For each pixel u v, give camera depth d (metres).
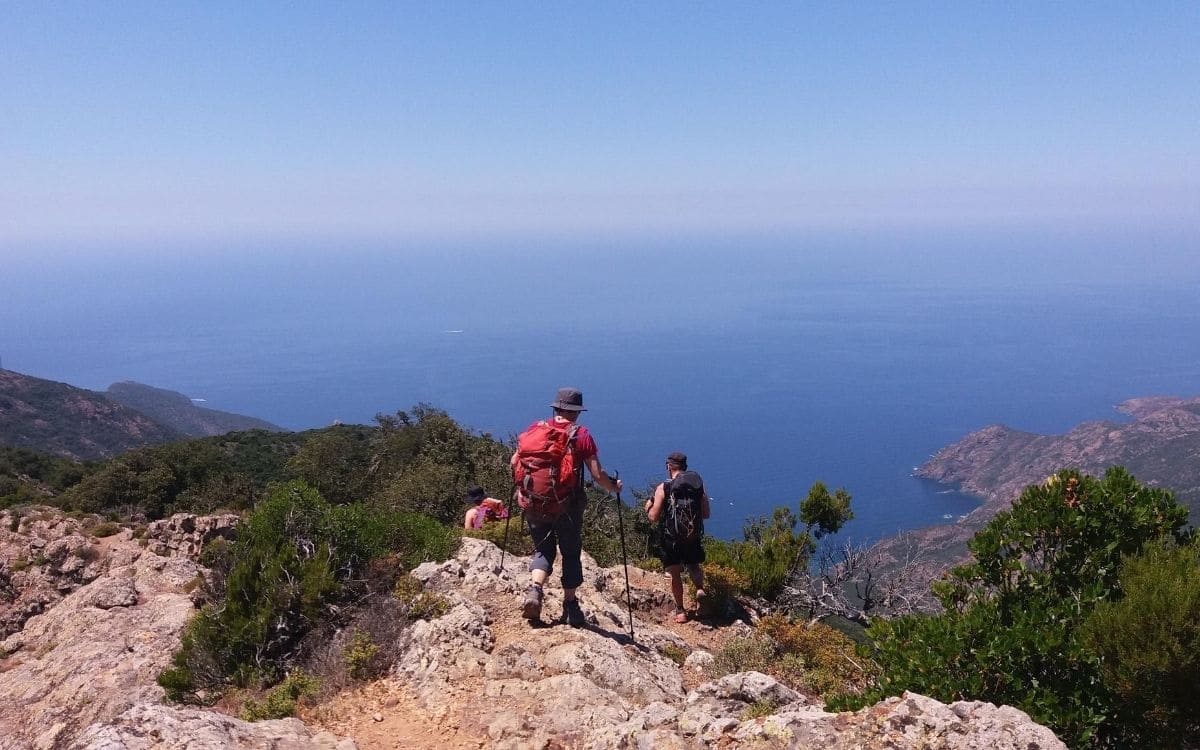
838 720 4.51
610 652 7.11
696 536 9.94
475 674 6.49
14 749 11.95
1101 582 5.96
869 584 12.08
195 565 26.12
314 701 6.31
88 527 33.25
